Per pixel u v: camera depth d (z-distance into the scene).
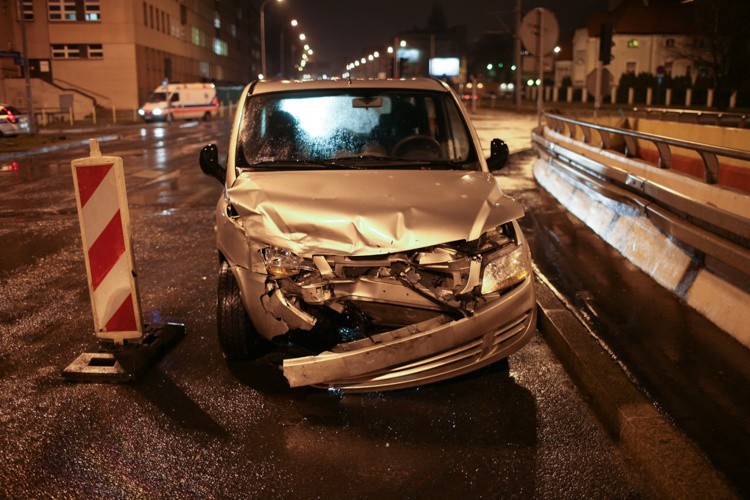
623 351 4.76
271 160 5.17
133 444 3.80
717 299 5.36
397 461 3.64
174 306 6.27
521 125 34.00
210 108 48.09
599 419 4.09
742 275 5.16
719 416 3.85
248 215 4.33
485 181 4.69
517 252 4.32
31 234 9.42
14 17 50.50
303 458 3.67
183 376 4.73
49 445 3.78
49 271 7.52
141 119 48.41
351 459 3.66
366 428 4.00
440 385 4.57
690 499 3.07
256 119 5.43
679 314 5.51
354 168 5.01
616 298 5.94
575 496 3.31
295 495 3.33
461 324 4.05
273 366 4.89
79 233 9.45
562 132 14.38
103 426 4.01
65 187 14.23
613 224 8.12
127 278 4.75
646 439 3.54
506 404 4.29
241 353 4.87
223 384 4.60
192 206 11.65
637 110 18.84
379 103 5.54
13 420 4.08
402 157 5.23
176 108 46.12
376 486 3.41
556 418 4.10
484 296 4.18
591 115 23.48
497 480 3.45
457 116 5.48
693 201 5.61
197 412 4.20
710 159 6.13
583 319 5.41
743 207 5.54
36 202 12.25
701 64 48.56
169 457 3.67
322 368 4.06
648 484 3.40
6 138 28.73
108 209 4.68
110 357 4.76
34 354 5.12
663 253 6.54
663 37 76.88
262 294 4.25
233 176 5.00
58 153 23.05
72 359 5.01
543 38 15.52
